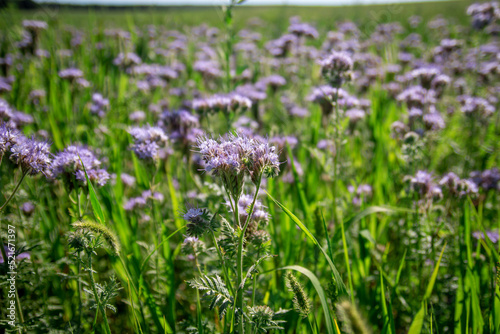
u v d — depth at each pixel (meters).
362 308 3.17
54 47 7.12
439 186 4.06
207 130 4.95
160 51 10.70
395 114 6.54
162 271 3.43
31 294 3.37
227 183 2.31
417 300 3.49
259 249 2.64
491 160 5.34
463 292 2.89
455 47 8.80
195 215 2.32
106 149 4.62
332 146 4.84
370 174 5.11
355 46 8.08
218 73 8.04
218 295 2.23
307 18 16.75
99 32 8.15
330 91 4.75
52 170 3.09
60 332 2.71
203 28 14.80
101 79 6.80
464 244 3.31
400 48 11.84
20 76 6.74
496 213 4.59
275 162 2.32
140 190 4.89
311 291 3.16
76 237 2.30
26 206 4.09
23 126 5.00
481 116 6.02
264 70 8.90
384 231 4.33
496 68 7.54
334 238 3.38
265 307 2.38
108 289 2.46
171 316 2.99
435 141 5.46
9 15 8.09
